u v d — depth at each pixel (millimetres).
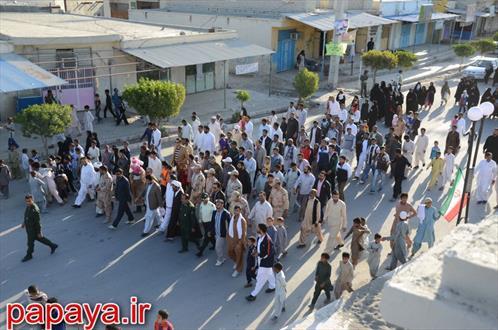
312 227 10844
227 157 13500
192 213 10578
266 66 31297
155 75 23922
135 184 12656
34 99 20109
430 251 2410
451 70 36438
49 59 20469
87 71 21469
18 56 19312
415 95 22406
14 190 13984
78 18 32406
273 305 8930
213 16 32688
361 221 9484
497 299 1877
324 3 38625
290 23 30984
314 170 13867
